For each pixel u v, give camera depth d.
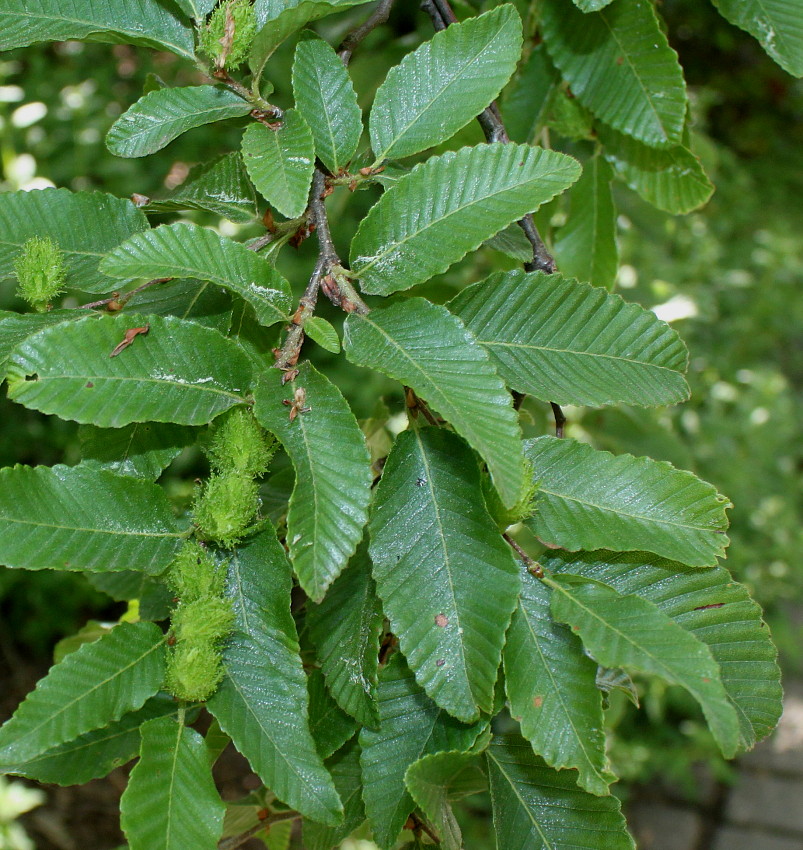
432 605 0.37
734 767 1.19
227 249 0.38
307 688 0.40
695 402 1.28
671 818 1.13
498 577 0.37
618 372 0.40
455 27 0.41
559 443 0.40
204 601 0.36
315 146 0.41
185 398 0.37
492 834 1.05
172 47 0.41
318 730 0.40
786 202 2.00
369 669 0.38
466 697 0.36
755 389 1.36
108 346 0.37
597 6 0.44
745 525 1.26
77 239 0.41
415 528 0.38
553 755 0.36
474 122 0.49
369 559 0.39
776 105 2.04
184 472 0.97
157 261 0.37
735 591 0.39
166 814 0.36
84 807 1.06
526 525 0.39
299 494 0.35
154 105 0.40
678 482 0.39
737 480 1.23
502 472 0.34
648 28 0.47
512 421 0.35
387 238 0.39
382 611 0.38
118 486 0.38
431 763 0.37
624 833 0.39
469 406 0.35
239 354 0.38
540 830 0.39
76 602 1.14
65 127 1.13
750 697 0.39
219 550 0.38
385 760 0.38
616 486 0.39
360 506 0.35
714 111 2.05
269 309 0.38
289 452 0.36
